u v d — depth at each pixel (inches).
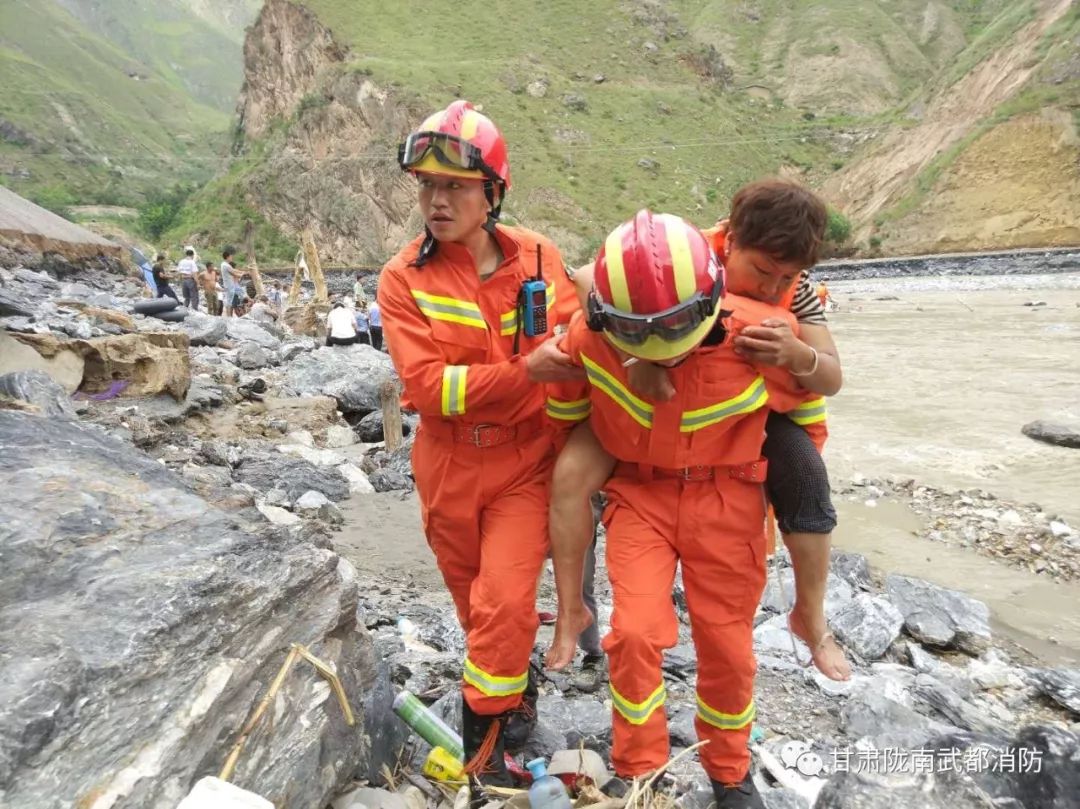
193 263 915.4
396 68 3499.0
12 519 94.7
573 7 4468.5
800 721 168.4
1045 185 2532.0
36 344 346.0
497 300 117.3
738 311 104.6
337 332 557.0
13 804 69.9
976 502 385.1
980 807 100.7
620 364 104.3
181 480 125.2
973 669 222.8
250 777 91.1
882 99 4638.3
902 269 2274.9
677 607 228.2
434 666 169.2
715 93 4414.4
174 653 87.7
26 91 6648.6
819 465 111.6
